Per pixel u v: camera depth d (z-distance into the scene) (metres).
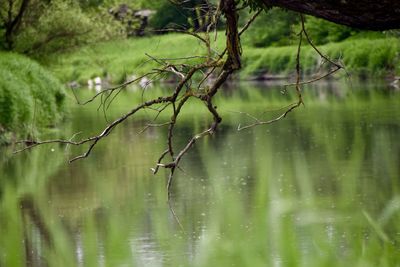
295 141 33.91
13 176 27.41
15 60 42.53
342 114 44.22
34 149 34.38
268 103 54.84
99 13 60.50
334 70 8.34
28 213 20.62
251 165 27.42
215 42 8.06
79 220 19.28
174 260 13.58
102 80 85.00
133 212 20.19
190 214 18.97
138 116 49.50
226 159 29.33
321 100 54.16
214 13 8.05
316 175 24.05
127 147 34.38
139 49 83.62
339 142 32.62
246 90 69.25
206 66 8.04
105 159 30.83
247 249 4.42
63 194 23.55
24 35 54.75
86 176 26.83
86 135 38.91
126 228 17.66
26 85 37.88
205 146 33.75
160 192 23.14
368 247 4.46
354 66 69.19
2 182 26.22
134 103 59.81
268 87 71.62
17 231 17.86
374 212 16.56
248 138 36.00
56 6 55.00
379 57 67.81
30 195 23.56
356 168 25.05
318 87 66.88
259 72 80.94
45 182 25.88
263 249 4.39
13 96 35.06
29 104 35.88
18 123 35.53
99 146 34.97
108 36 56.28
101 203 21.75
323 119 42.31
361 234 4.68
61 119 45.97
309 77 75.12
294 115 45.69
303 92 62.53
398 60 66.38
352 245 4.50
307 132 37.03
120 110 54.06
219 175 25.39
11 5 53.47
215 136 37.69
